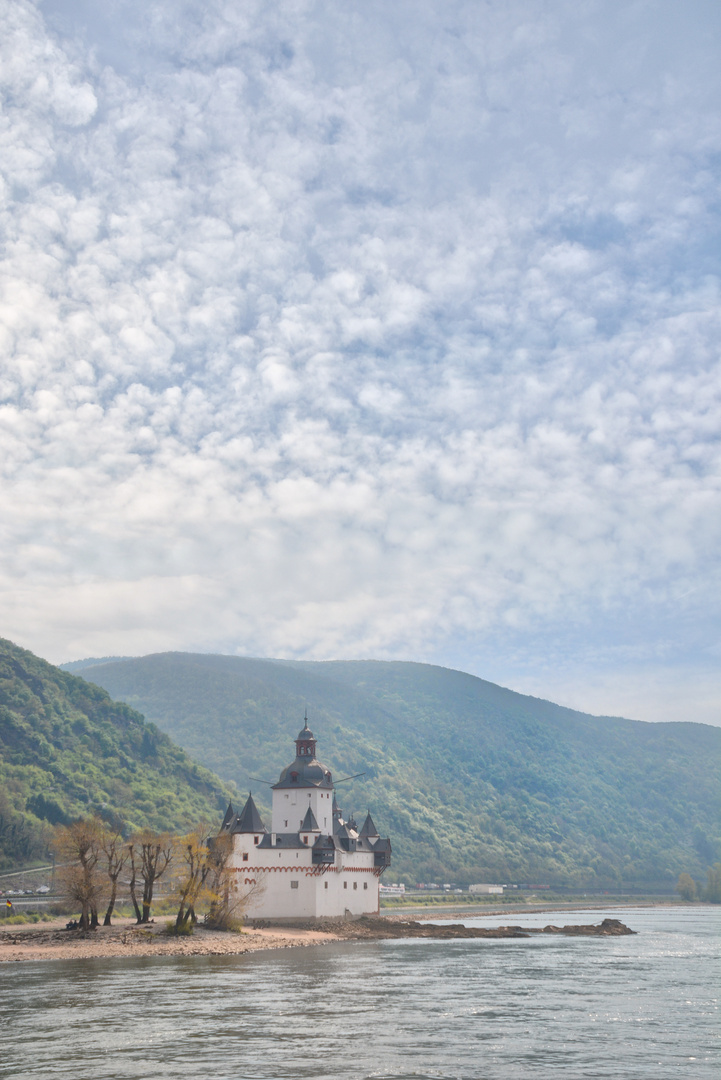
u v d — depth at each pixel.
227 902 178.75
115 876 175.00
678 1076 68.25
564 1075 68.25
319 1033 81.38
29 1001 95.75
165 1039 77.88
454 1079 66.81
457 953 157.12
